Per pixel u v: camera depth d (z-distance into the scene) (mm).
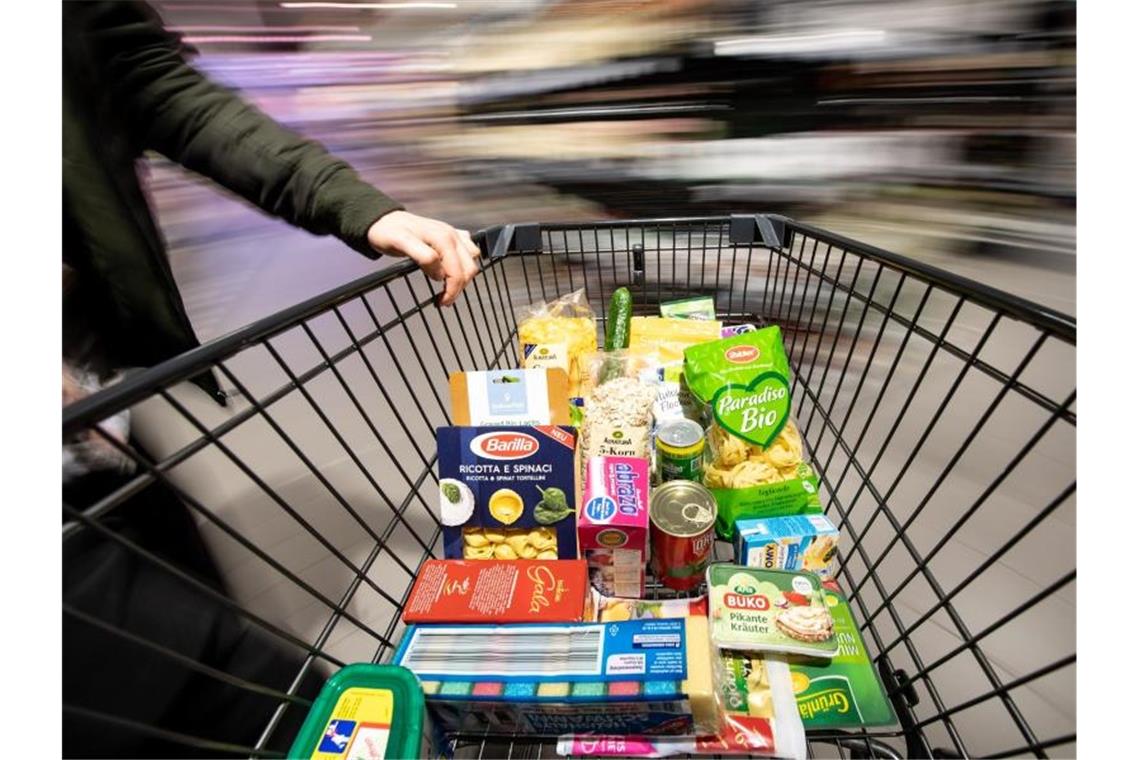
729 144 1322
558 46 1329
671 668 562
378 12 1351
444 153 1466
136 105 713
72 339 697
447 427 701
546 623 624
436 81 1403
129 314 750
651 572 791
